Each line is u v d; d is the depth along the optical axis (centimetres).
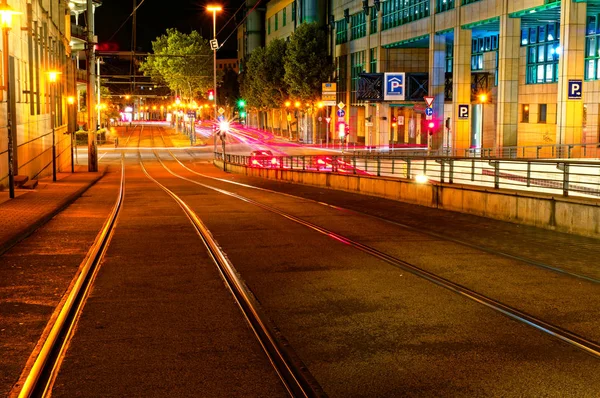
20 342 699
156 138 11112
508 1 4575
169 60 11438
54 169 3494
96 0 7138
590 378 589
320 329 750
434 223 1703
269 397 549
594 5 4069
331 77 8450
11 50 2739
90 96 4631
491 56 5881
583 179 2783
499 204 1756
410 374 602
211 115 16725
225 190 3158
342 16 8038
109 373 606
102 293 938
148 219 1844
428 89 5944
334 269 1099
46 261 1184
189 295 926
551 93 4841
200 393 557
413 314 812
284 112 11106
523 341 700
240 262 1165
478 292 924
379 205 2228
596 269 1084
